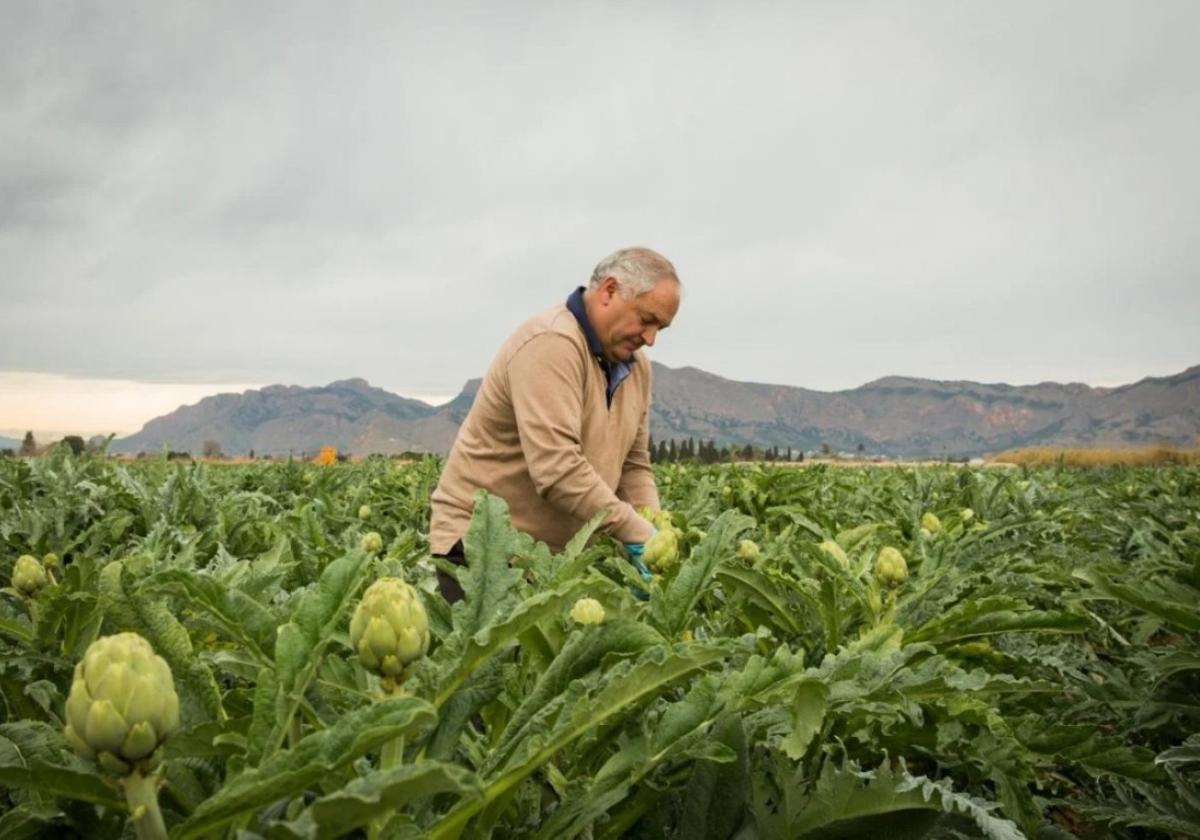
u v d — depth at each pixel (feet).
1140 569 13.20
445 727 5.00
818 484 23.24
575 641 5.41
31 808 4.58
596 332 13.80
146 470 26.16
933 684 6.19
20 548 13.66
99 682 3.57
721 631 9.08
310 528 11.93
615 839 6.02
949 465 37.60
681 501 24.06
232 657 6.08
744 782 5.85
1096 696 9.75
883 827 5.94
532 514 14.52
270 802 3.69
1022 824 6.59
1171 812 7.71
